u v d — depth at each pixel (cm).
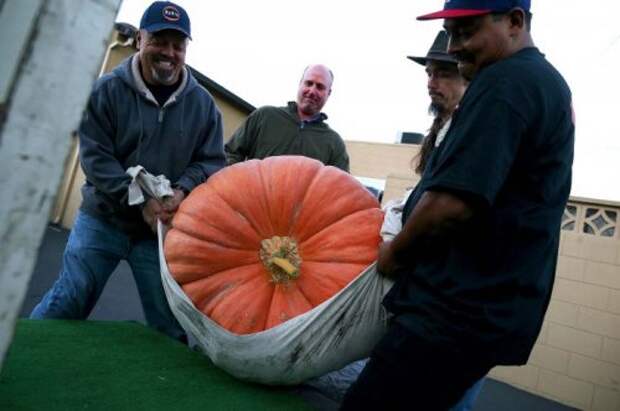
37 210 64
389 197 742
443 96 236
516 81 122
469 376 126
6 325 63
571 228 534
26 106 61
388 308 142
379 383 131
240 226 176
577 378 504
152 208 215
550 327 524
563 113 129
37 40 60
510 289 124
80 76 65
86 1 65
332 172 188
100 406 145
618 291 500
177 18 235
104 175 229
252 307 169
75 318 242
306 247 177
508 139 119
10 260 62
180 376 178
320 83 327
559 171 129
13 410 131
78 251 245
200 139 265
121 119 241
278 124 331
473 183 117
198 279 176
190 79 260
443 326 124
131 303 518
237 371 173
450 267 128
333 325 157
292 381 171
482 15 135
